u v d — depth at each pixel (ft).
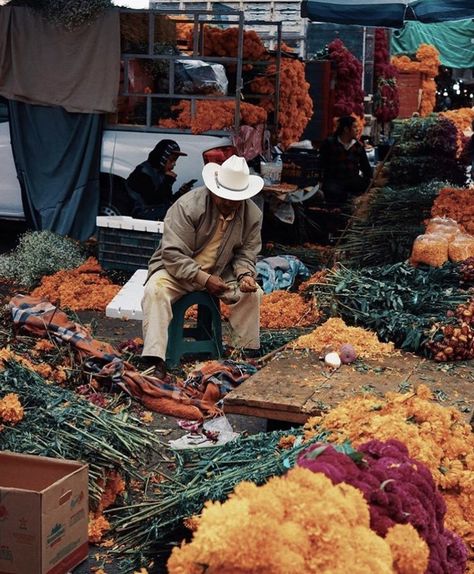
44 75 36.29
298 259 33.88
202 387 20.93
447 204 33.14
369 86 62.23
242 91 39.81
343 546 9.16
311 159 43.04
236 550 8.82
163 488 14.90
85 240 37.29
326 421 14.69
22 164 37.24
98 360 21.12
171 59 35.60
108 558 13.99
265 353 24.17
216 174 22.76
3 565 12.67
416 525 10.61
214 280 22.41
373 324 23.12
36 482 13.94
